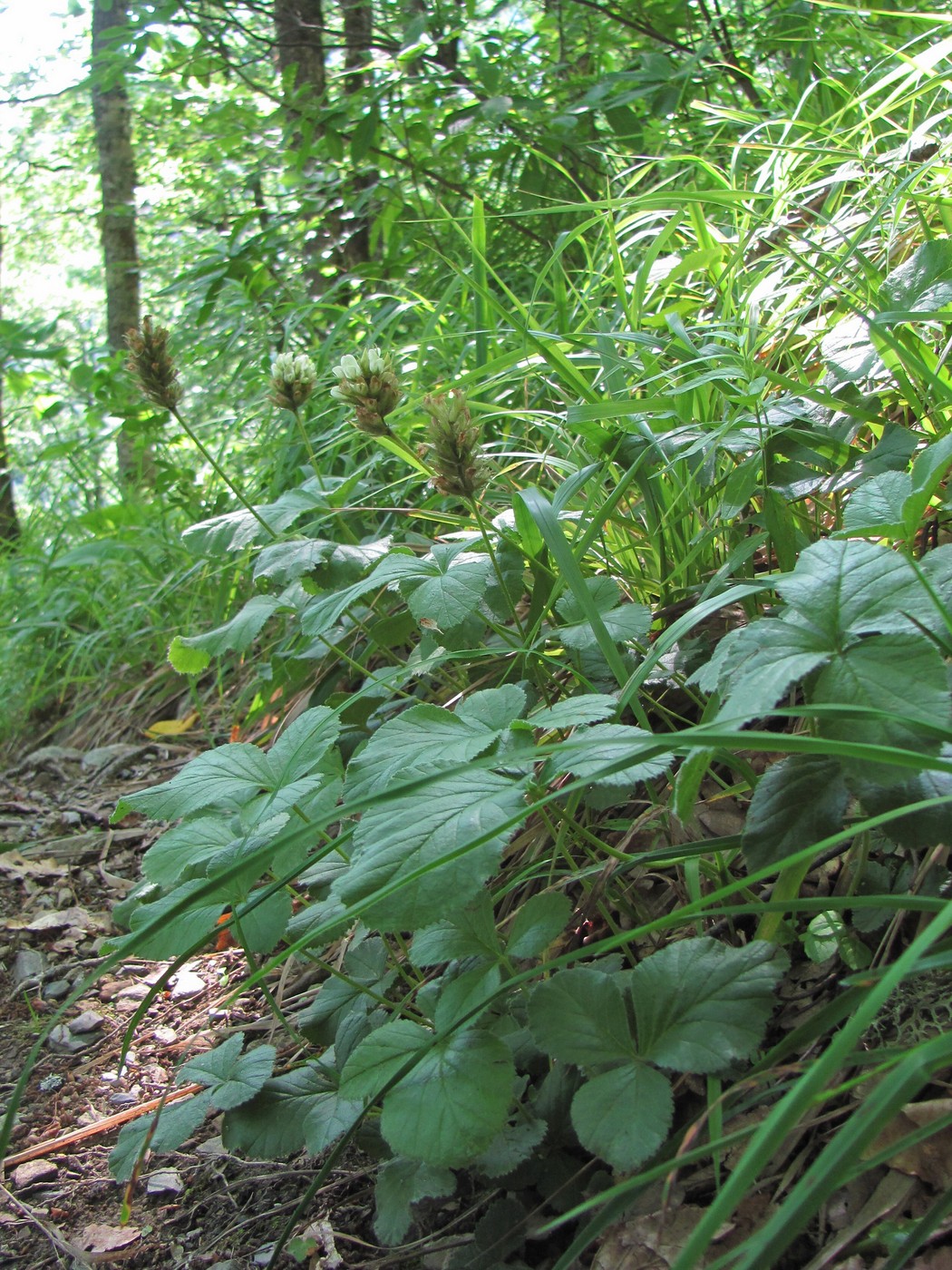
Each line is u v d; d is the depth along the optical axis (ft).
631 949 4.92
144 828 9.77
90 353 15.38
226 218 16.29
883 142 8.97
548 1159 4.17
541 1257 4.01
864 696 3.25
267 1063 4.63
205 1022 6.55
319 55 16.14
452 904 3.31
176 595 13.29
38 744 13.05
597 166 13.02
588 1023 3.66
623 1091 3.42
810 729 4.04
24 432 21.22
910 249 6.82
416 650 6.53
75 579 14.87
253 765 4.80
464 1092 3.57
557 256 7.65
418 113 13.05
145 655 13.33
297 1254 4.52
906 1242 2.74
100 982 7.29
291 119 13.79
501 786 3.67
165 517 14.71
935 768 2.89
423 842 3.47
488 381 7.61
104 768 11.39
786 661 3.34
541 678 5.66
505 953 4.03
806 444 5.72
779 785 3.53
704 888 4.98
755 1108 3.94
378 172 14.33
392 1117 3.59
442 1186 3.97
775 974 3.58
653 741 3.12
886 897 3.09
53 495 16.83
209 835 4.57
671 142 12.08
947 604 3.47
